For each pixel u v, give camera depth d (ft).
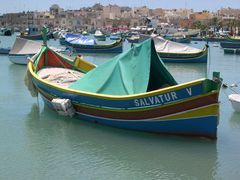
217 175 44.37
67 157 49.01
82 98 60.23
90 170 45.29
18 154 49.73
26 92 88.02
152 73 58.03
